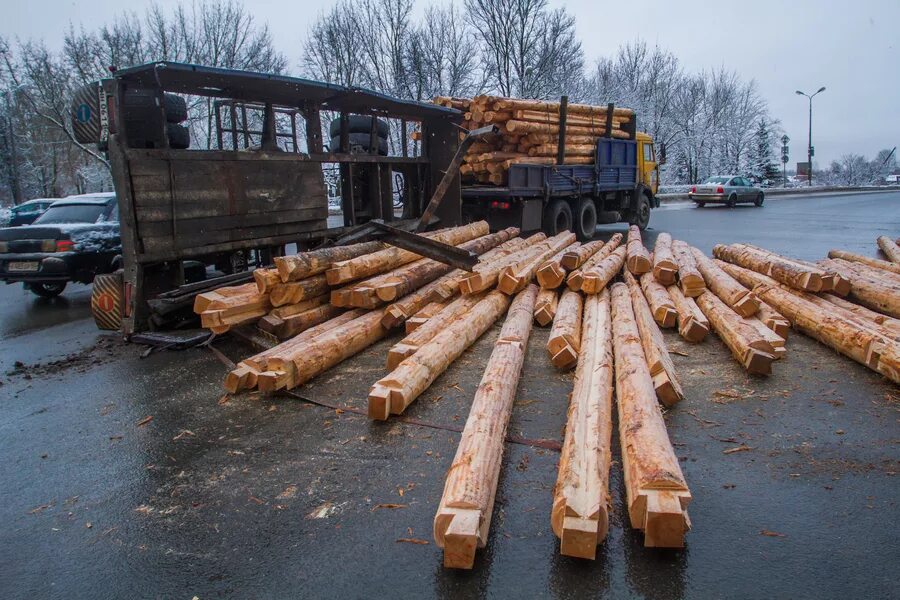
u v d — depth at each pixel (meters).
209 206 6.82
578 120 14.22
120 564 2.77
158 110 6.48
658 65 46.06
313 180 8.18
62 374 5.61
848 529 2.83
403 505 3.17
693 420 4.07
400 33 27.88
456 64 28.94
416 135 12.24
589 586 2.51
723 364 5.15
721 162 52.06
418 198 10.91
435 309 6.22
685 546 2.74
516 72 30.02
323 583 2.59
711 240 14.87
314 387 4.93
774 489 3.19
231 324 5.59
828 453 3.56
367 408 4.44
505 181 12.33
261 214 7.44
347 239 6.98
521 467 3.50
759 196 30.22
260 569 2.70
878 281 6.60
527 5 28.67
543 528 2.92
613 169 15.95
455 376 5.07
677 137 47.59
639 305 6.05
